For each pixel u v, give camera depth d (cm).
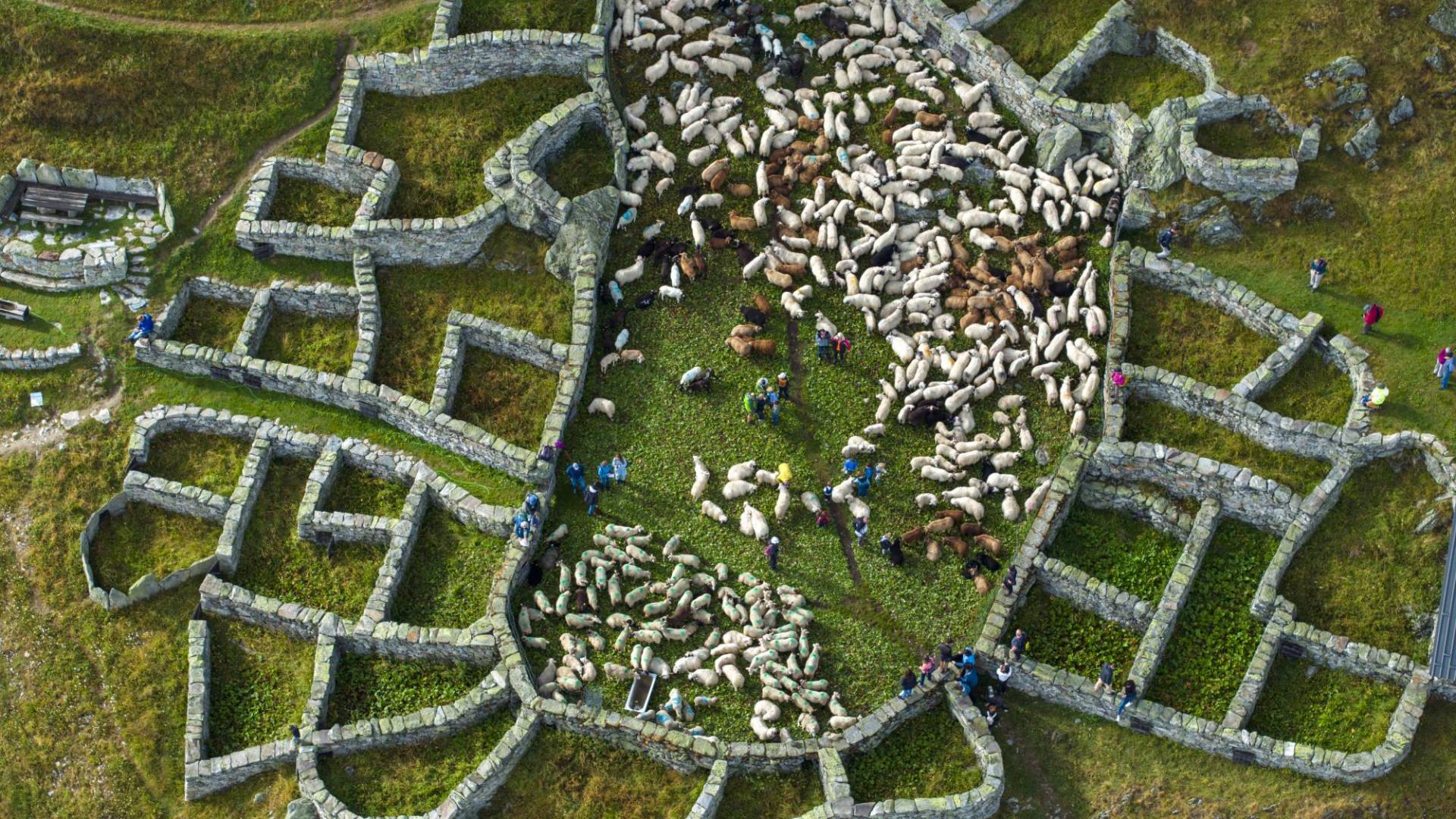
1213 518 6147
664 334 6594
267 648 6078
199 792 5838
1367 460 6169
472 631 5934
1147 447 6194
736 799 5747
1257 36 6806
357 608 6084
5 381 6500
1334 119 6669
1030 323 6562
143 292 6631
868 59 7100
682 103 6994
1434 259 6444
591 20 7088
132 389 6488
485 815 5781
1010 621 6034
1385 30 6719
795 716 5859
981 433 6381
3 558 6209
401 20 7075
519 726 5794
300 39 7031
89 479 6312
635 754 5825
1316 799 5722
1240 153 6688
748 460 6350
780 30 7231
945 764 5794
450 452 6381
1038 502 6203
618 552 6109
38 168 6769
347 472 6375
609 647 5978
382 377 6475
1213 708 5859
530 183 6644
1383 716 5816
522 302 6612
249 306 6688
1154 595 6075
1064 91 6919
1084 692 5844
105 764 5912
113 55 6938
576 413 6444
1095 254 6700
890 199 6769
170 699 5984
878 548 6194
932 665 5856
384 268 6719
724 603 6038
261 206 6725
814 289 6662
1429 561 6000
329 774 5819
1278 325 6394
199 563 6125
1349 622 5947
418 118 6969
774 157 6919
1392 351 6297
